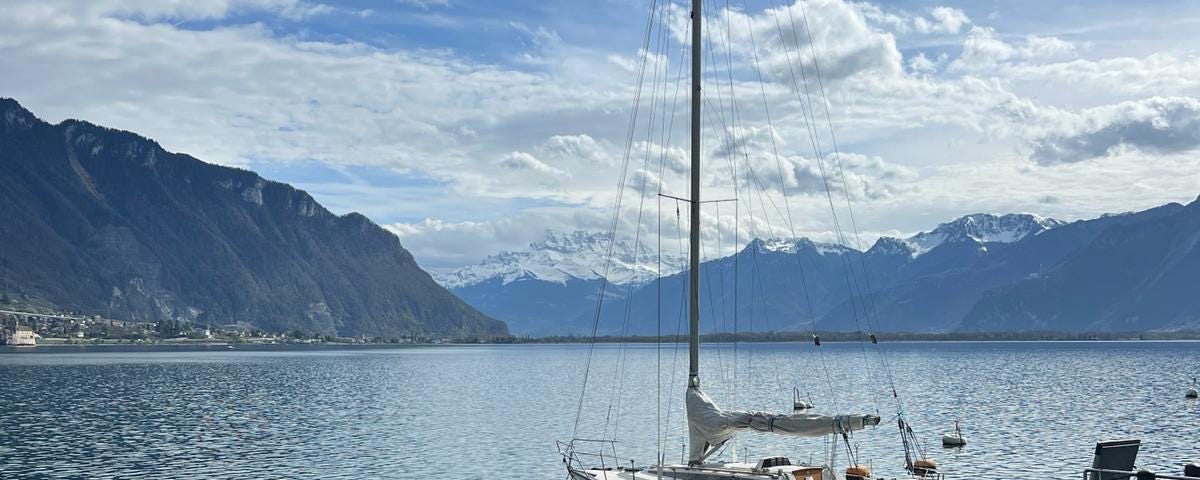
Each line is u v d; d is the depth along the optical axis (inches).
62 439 3336.6
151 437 3385.8
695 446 1501.0
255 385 6560.0
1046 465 2625.5
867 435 3230.8
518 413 4244.6
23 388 6156.5
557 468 2669.8
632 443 3142.2
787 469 1412.4
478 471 2625.5
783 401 4768.7
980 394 5182.1
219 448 3090.6
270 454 2947.8
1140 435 3233.3
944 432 3341.5
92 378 7460.6
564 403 4808.1
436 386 6392.7
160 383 6781.5
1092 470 1194.6
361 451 3006.9
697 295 1546.5
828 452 2790.4
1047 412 4079.7
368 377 7721.5
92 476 2571.4
